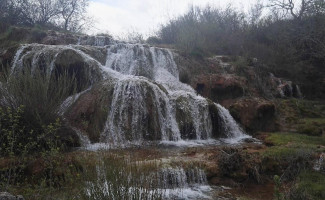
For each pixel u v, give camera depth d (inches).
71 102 352.2
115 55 508.7
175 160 258.2
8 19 725.3
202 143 349.1
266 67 596.1
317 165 257.6
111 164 157.6
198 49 601.6
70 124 323.0
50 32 614.5
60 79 322.7
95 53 489.4
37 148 252.7
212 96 477.7
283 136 362.6
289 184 243.6
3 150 235.5
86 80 402.9
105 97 357.4
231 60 595.2
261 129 415.8
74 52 415.5
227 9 802.2
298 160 265.6
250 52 632.4
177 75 522.0
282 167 264.1
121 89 362.0
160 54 538.9
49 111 277.6
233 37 682.8
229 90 477.4
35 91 274.5
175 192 223.1
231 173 252.5
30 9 853.8
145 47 540.1
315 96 602.9
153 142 334.0
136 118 347.9
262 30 722.8
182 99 394.6
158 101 369.4
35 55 406.6
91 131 329.7
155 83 399.2
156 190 160.1
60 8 981.8
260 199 218.8
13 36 584.4
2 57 432.8
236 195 225.6
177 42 651.5
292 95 574.2
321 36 636.1
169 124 365.1
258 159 267.7
